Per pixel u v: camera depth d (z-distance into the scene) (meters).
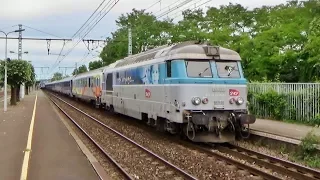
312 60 24.91
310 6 32.09
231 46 34.31
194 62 15.89
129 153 15.03
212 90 15.71
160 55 17.70
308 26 29.06
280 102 21.70
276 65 30.12
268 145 15.66
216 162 13.08
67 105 47.12
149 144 17.20
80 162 12.59
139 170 12.20
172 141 17.84
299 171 11.78
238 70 16.36
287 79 29.67
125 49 51.44
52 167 11.83
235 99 15.98
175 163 13.14
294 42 29.86
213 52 16.09
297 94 20.70
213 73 15.89
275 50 29.94
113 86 27.55
